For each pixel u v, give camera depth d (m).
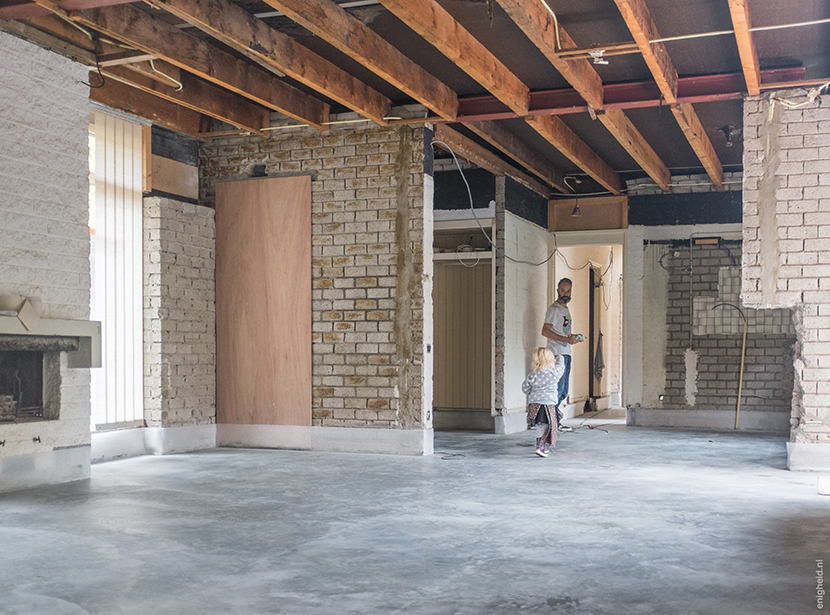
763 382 10.42
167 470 6.60
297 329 8.17
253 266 8.35
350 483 5.94
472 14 5.66
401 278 7.84
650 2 5.44
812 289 6.57
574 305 12.55
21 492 5.54
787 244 6.66
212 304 8.40
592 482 5.98
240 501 5.22
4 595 3.21
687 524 4.51
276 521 4.60
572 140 8.68
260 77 7.10
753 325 10.50
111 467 6.77
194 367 8.09
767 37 6.05
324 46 6.45
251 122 8.10
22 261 5.69
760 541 4.11
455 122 7.77
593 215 11.27
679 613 2.98
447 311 10.48
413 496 5.39
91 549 3.95
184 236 7.99
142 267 7.62
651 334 10.95
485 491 5.59
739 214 10.59
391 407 7.79
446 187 10.08
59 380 6.00
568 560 3.73
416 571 3.55
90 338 6.09
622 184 11.15
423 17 5.25
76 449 6.12
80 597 3.18
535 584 3.35
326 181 8.14
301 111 7.67
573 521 4.59
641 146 8.76
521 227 10.40
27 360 5.91
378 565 3.65
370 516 4.74
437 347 10.51
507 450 8.01
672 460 7.24
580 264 12.95
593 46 5.59
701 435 9.62
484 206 9.88
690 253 10.81
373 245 7.95
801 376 6.59
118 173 7.34
